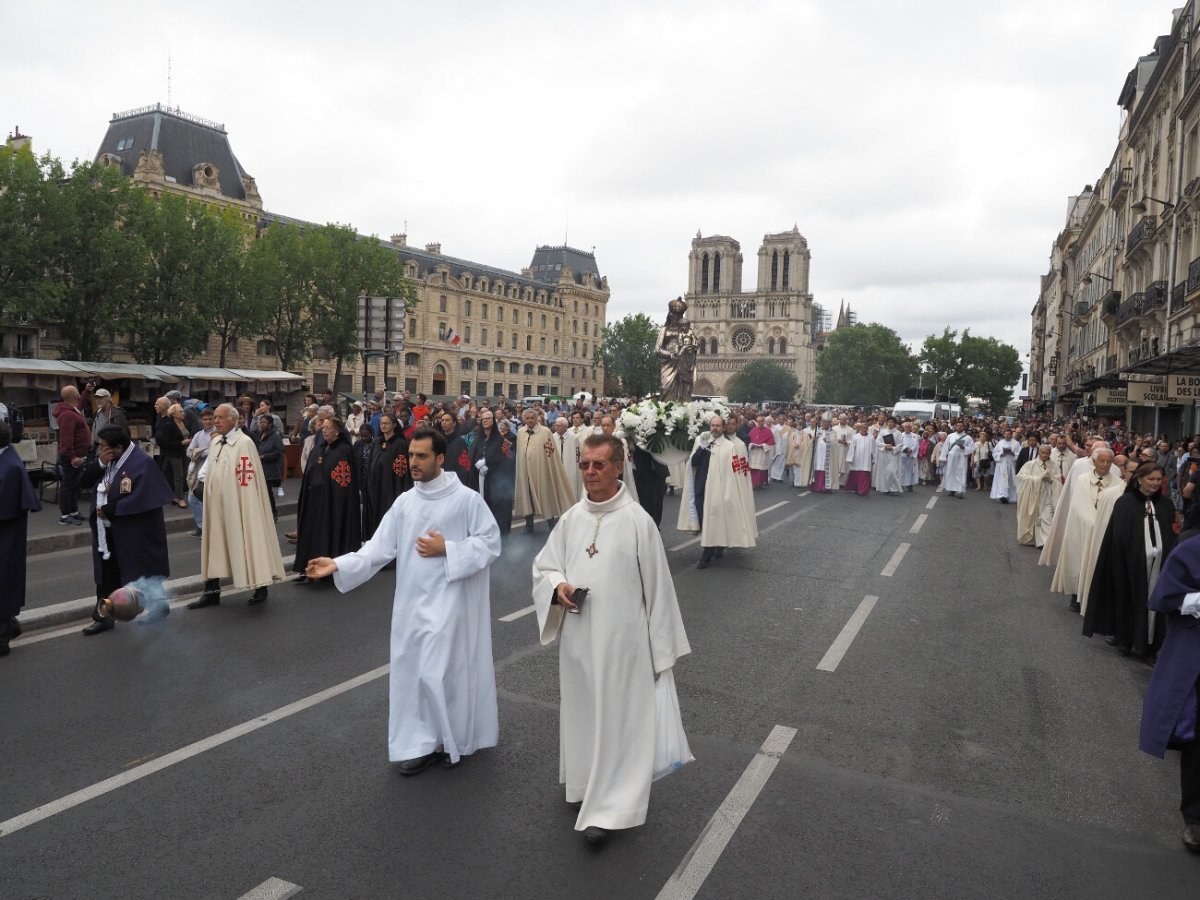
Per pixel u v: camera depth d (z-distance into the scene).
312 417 18.94
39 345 43.06
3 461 6.55
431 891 3.57
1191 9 27.36
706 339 155.62
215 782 4.56
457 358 87.25
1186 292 24.83
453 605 4.70
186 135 59.62
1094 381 26.91
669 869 3.78
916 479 23.41
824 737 5.34
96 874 3.67
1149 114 33.41
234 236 42.94
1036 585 10.33
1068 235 69.94
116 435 7.30
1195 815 4.03
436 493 4.75
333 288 50.62
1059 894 3.66
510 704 5.83
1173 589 4.11
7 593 6.60
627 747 3.94
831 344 125.81
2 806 4.27
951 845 4.04
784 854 3.92
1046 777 4.83
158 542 7.57
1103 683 6.56
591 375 110.62
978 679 6.57
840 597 9.30
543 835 4.05
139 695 5.84
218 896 3.51
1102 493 8.57
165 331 40.28
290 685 6.08
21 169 33.53
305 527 9.28
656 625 4.02
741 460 11.09
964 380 122.25
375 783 4.57
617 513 4.08
